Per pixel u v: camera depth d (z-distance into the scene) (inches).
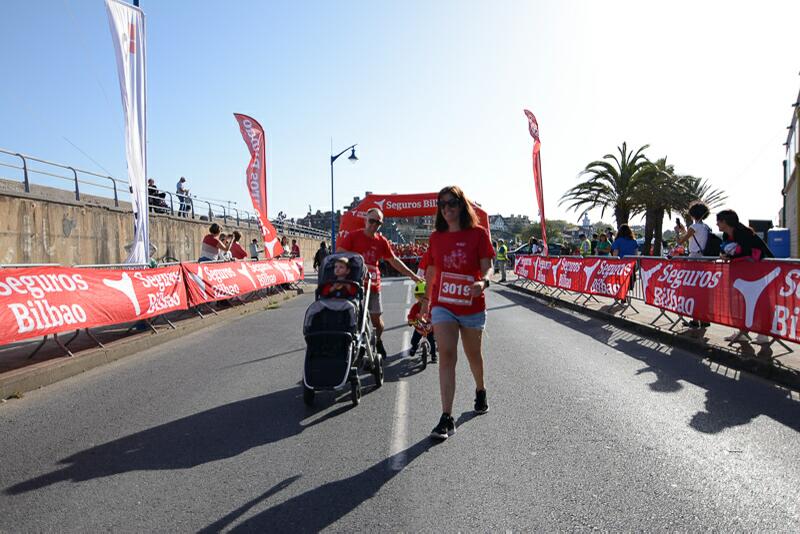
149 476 150.2
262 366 295.6
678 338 327.9
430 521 121.5
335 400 225.5
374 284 270.5
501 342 353.1
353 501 132.3
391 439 176.1
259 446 172.6
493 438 174.1
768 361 250.8
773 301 265.1
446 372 176.4
